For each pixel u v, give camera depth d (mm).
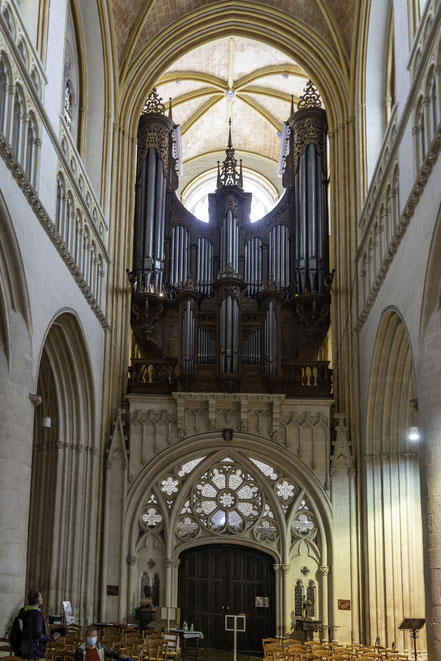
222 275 24703
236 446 23859
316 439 23625
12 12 15320
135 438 23625
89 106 24750
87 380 22141
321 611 22625
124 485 23078
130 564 22781
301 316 25703
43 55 17438
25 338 15641
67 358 21469
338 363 24594
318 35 26781
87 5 23734
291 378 24328
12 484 14914
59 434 21969
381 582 21594
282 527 23359
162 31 26922
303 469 23328
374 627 21359
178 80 32312
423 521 14727
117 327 24594
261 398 23594
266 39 27531
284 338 26000
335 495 23125
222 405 23922
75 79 24141
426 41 15336
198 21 27094
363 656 15477
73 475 22000
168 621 20547
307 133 27469
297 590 23047
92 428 22453
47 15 17766
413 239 16453
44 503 21797
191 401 23828
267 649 17734
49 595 21016
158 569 23188
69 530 21625
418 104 16375
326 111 26891
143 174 26969
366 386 22422
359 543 22656
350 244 25062
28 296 15672
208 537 23609
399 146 18281
